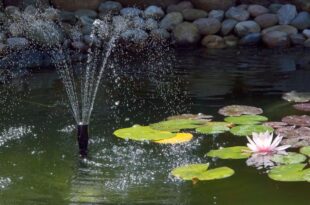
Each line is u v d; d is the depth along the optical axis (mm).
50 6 12227
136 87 8297
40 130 6406
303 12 11977
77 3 12266
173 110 7086
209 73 9078
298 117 6484
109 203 4531
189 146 5797
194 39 11453
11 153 5727
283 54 10492
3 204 4551
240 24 11633
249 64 9711
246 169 5164
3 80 8836
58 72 9320
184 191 4742
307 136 5867
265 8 12086
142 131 6160
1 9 12023
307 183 4871
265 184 4859
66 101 7594
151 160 5457
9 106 7383
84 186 4883
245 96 7633
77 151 5738
